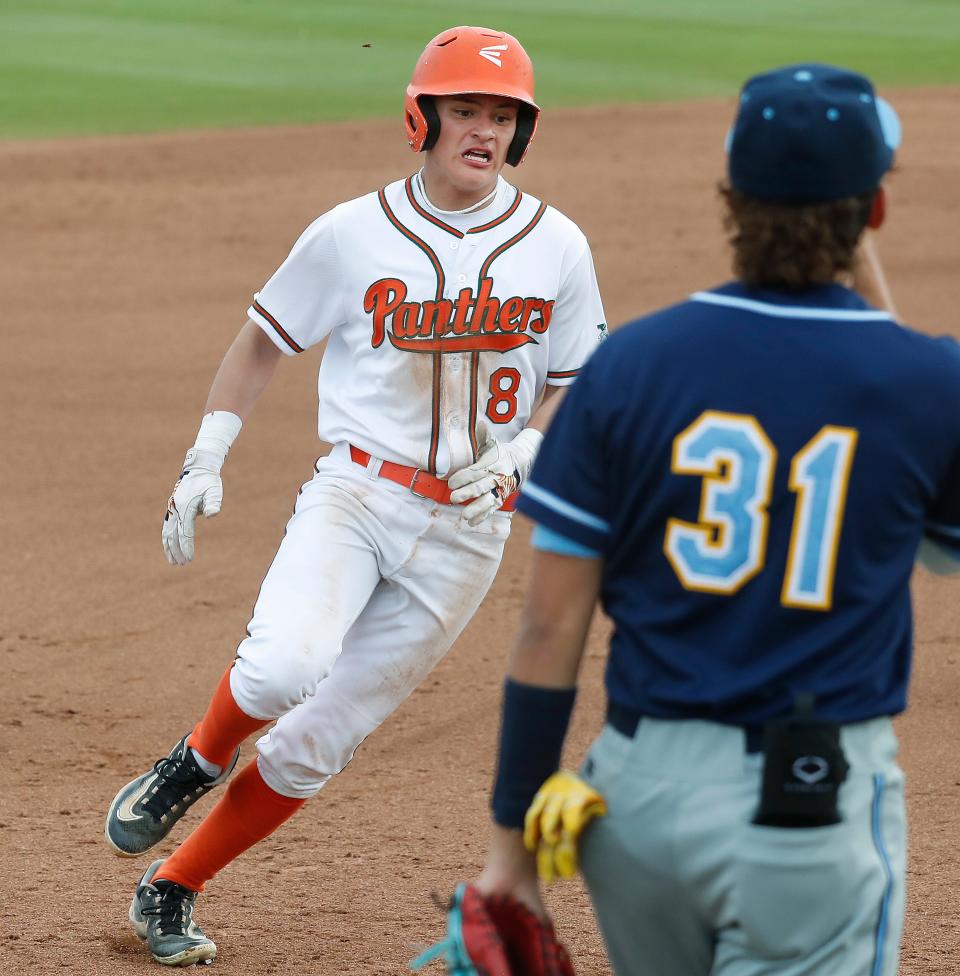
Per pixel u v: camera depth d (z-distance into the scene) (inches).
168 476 1263.5
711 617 324.5
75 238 2186.3
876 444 319.3
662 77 3567.9
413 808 718.5
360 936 580.4
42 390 1510.8
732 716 320.5
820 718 318.3
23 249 2127.2
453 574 565.9
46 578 1037.2
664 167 2635.3
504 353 565.0
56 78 3457.2
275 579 543.5
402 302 554.6
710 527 321.1
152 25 4227.4
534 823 333.1
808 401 318.7
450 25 4281.5
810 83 326.6
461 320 557.0
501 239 563.2
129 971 546.6
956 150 2731.3
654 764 326.3
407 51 3868.1
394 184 569.0
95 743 792.9
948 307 1780.3
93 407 1457.9
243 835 557.6
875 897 326.3
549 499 330.3
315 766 555.2
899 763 762.8
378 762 776.3
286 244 2154.3
